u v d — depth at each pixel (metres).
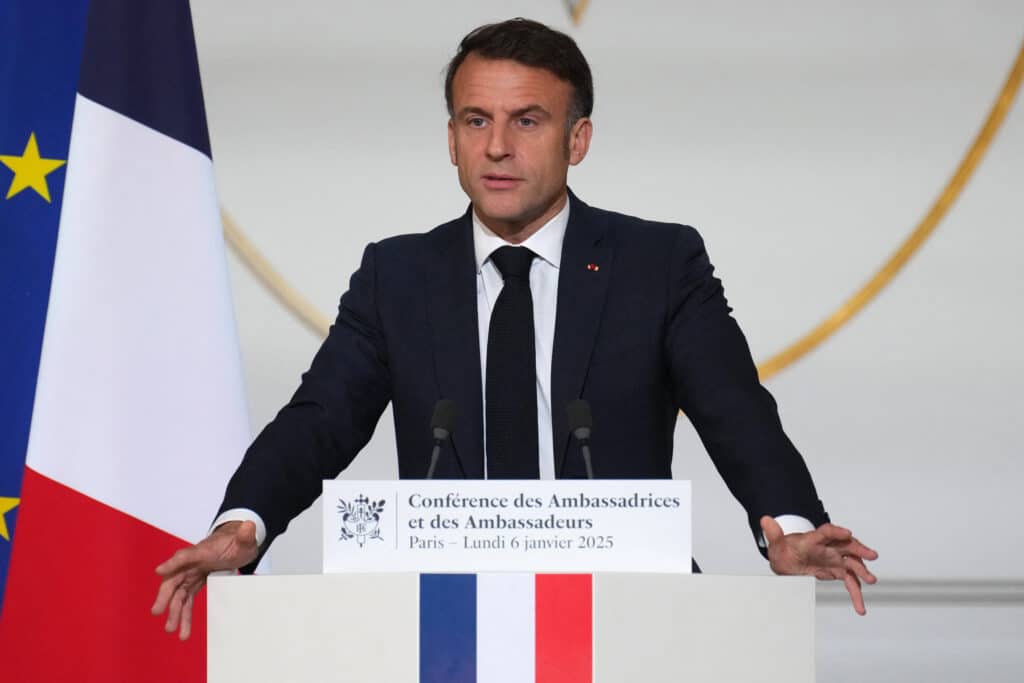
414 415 9.27
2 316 12.88
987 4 15.62
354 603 6.66
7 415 12.80
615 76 15.55
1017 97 15.57
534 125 9.13
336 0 15.65
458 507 6.84
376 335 9.61
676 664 6.59
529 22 9.35
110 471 11.43
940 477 15.45
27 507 11.31
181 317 11.84
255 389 15.30
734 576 6.64
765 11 15.60
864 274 15.50
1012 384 15.49
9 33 13.32
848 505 15.45
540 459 9.11
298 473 8.75
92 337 11.59
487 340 9.28
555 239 9.51
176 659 11.37
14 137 13.16
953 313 15.49
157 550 11.45
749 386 8.93
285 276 15.42
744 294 15.49
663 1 15.56
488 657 6.61
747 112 15.55
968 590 15.39
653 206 15.50
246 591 6.68
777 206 15.52
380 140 15.58
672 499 6.81
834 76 15.56
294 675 6.63
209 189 12.21
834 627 15.30
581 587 6.61
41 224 13.04
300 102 15.57
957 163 15.55
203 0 15.62
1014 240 15.52
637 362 9.23
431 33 15.62
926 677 15.30
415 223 15.52
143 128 12.06
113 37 12.12
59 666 11.20
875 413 15.45
